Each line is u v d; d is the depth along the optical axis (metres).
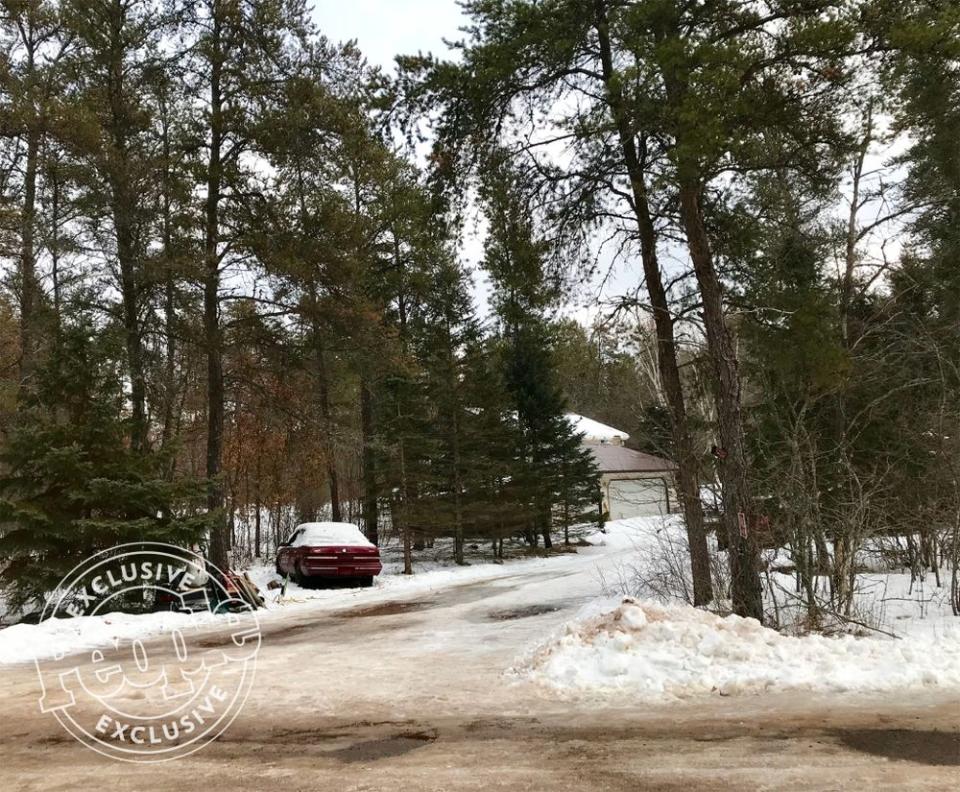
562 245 11.62
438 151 10.55
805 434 9.20
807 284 11.34
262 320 17.52
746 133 8.58
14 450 12.82
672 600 10.62
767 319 10.60
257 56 16.64
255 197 16.94
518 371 29.11
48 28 17.52
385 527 26.66
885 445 11.20
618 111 8.84
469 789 4.23
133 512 13.44
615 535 32.44
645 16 8.52
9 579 12.69
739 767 4.44
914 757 4.54
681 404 11.20
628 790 4.13
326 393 22.81
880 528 9.87
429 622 11.52
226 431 27.34
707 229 11.30
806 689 6.11
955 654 6.75
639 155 10.81
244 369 18.55
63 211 17.33
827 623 8.41
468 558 26.53
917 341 11.08
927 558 11.52
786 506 8.71
